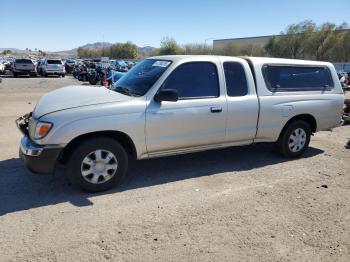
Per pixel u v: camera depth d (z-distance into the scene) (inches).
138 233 149.2
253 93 228.8
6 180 200.4
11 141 282.5
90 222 156.8
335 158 265.7
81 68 1204.5
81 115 176.1
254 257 136.0
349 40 2415.1
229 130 221.0
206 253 137.1
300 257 137.6
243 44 3147.1
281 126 244.1
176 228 154.3
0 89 748.0
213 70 214.5
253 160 253.0
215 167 235.0
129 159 242.8
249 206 178.2
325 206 181.9
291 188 203.9
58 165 197.9
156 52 3282.5
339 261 136.3
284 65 246.4
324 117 265.7
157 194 188.7
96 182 186.4
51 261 128.6
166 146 201.2
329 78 271.4
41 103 192.1
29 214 162.2
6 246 136.7
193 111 203.8
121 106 184.5
